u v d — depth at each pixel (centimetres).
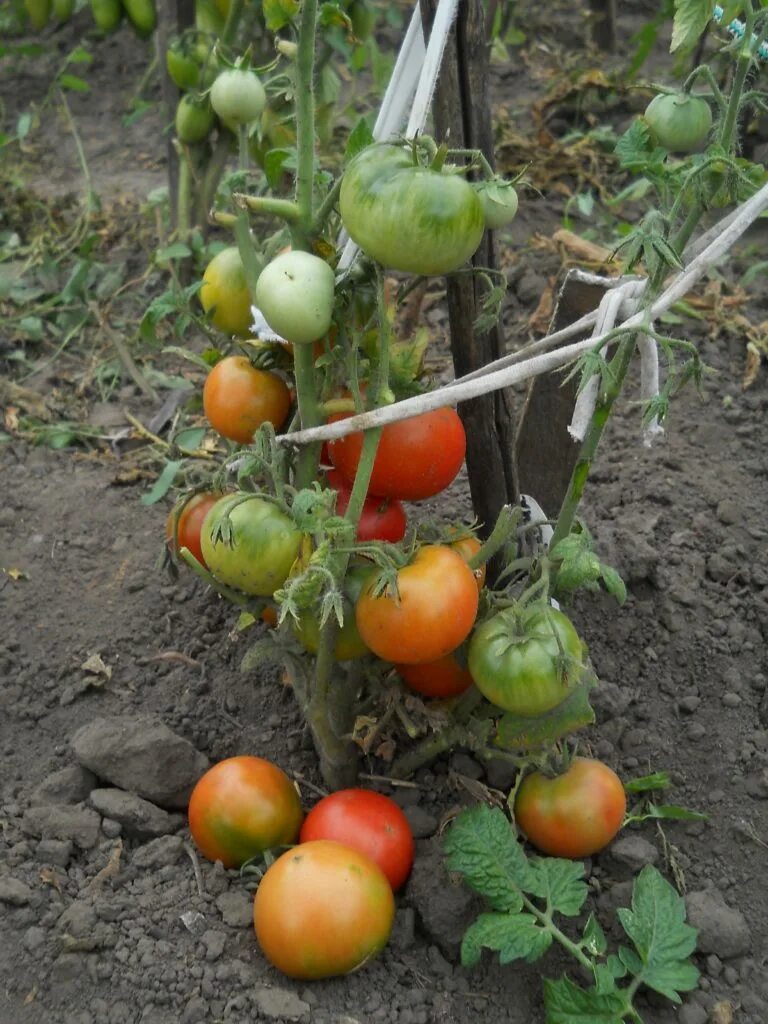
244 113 92
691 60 185
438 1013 70
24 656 96
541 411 88
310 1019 68
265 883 68
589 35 209
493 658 67
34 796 82
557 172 163
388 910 69
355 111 179
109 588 102
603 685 90
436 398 62
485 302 71
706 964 75
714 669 93
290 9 62
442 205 54
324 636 69
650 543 105
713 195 67
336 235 69
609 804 75
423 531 72
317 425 66
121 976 70
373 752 84
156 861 77
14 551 106
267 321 60
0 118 194
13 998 70
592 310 82
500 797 79
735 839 82
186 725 89
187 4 137
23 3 194
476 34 72
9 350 136
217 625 98
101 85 205
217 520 65
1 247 155
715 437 120
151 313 82
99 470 118
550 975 73
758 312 140
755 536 107
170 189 147
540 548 81
